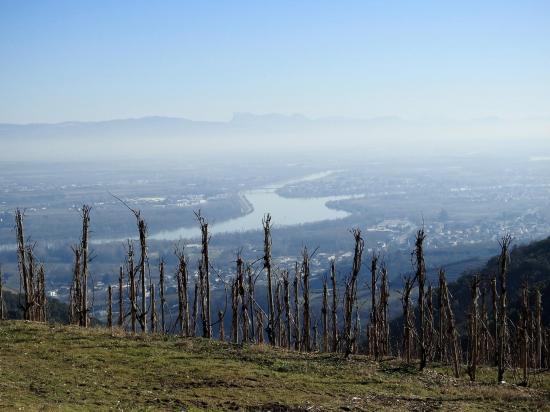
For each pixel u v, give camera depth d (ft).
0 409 61.72
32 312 150.10
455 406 83.15
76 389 74.49
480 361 145.18
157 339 110.73
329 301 272.10
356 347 150.10
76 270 153.58
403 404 82.64
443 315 146.92
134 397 74.02
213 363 94.63
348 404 79.92
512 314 204.44
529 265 246.68
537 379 118.73
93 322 212.23
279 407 75.72
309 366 100.78
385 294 145.59
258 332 157.69
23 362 84.58
